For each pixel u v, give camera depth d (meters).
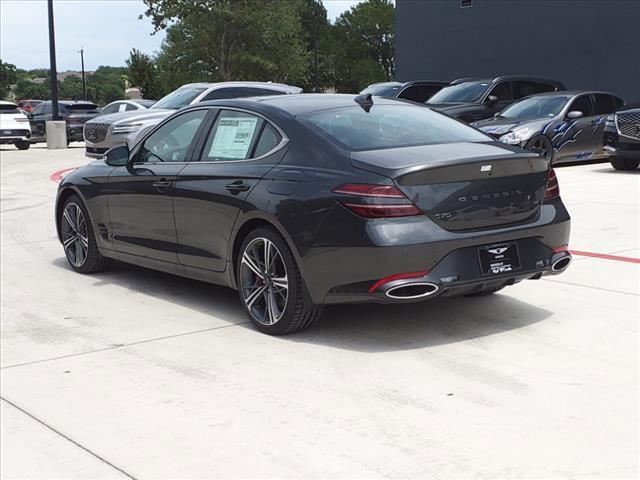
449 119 5.87
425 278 4.70
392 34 116.88
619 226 8.91
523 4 25.28
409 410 3.98
